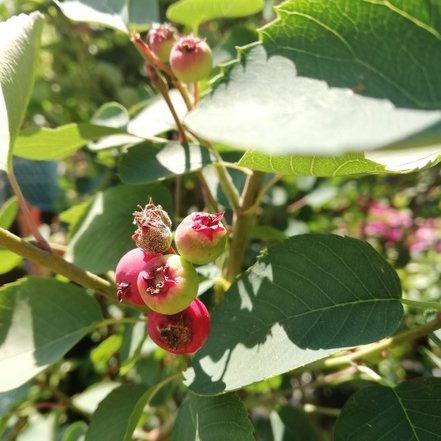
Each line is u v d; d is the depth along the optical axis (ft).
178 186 0.41
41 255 0.26
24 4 0.70
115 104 0.38
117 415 0.30
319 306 0.25
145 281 0.21
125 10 0.32
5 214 0.38
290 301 0.25
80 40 0.74
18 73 0.27
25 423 0.49
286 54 0.16
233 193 0.32
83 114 0.74
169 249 0.23
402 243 0.78
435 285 0.86
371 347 0.30
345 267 0.25
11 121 0.26
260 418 0.41
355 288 0.25
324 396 0.66
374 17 0.15
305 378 0.64
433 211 0.74
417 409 0.25
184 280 0.21
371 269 0.25
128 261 0.23
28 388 0.41
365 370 0.29
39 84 0.73
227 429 0.24
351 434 0.25
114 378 0.64
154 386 0.28
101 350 0.46
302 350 0.24
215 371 0.24
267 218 0.56
